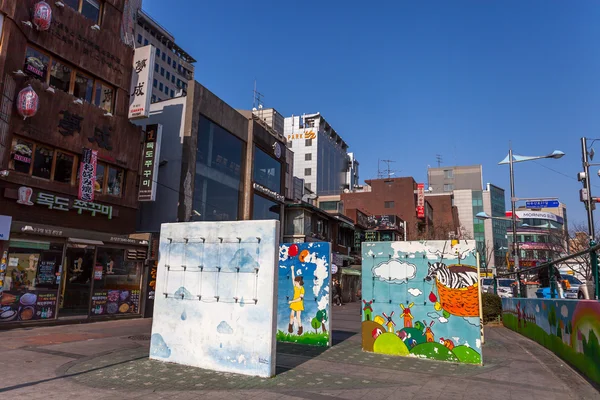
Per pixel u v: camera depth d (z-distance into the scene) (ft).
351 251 135.74
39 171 41.63
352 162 348.59
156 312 25.12
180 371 22.21
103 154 48.37
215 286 23.57
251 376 21.58
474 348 26.35
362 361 26.50
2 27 37.01
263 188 82.38
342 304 91.66
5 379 19.49
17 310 35.94
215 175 68.90
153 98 255.91
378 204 221.25
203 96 65.77
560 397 19.03
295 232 98.94
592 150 51.29
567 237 126.62
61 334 33.53
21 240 36.52
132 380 20.15
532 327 38.78
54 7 43.11
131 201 52.19
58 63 44.09
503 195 338.13
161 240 25.89
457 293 27.40
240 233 23.38
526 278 65.62
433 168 345.31
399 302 29.07
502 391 19.92
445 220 261.03
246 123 79.36
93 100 48.37
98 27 48.26
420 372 23.72
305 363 25.63
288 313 34.30
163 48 268.62
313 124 286.46
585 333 23.16
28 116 39.37
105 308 44.39
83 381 19.72
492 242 302.66
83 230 44.73
